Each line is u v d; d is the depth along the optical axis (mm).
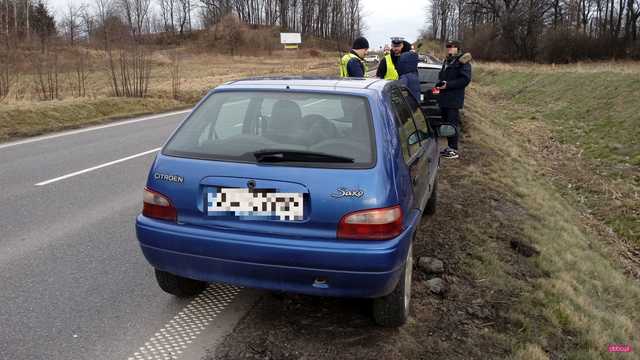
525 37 54875
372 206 2971
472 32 64500
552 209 8773
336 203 2980
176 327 3523
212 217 3174
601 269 6910
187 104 19625
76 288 4074
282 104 3551
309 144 3252
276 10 110875
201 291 4035
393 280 3088
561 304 4520
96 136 11539
